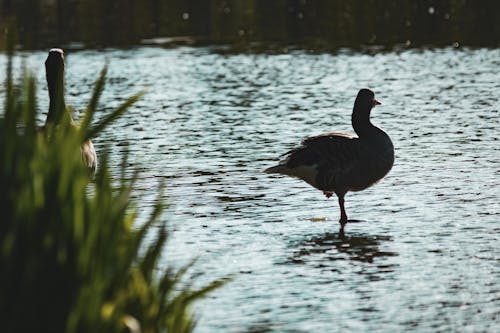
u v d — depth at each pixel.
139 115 28.39
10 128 8.20
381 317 12.17
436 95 30.59
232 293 13.17
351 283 13.55
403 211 17.47
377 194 18.83
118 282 8.25
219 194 19.03
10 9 59.78
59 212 7.93
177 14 57.00
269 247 15.42
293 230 16.45
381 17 53.44
